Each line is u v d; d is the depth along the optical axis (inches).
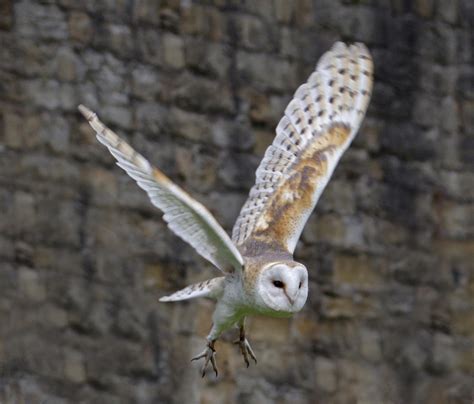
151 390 682.2
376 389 748.6
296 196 391.2
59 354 671.8
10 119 668.7
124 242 680.4
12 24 668.1
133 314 681.6
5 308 668.1
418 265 764.6
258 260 366.3
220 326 377.1
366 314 749.3
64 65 673.0
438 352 768.3
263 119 711.1
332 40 729.0
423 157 767.1
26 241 670.5
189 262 687.7
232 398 700.0
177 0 691.4
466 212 777.6
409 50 758.5
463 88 776.3
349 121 411.2
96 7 676.1
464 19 774.5
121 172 679.7
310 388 727.7
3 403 659.4
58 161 672.4
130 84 682.2
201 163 697.0
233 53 703.7
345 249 743.7
